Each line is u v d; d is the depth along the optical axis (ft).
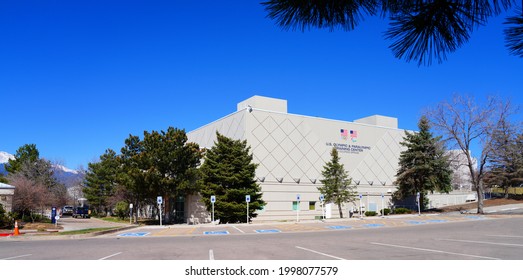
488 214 142.82
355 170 161.48
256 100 144.15
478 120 143.95
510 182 202.69
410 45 10.16
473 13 9.05
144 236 77.05
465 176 218.59
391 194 171.73
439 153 157.89
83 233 80.48
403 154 165.48
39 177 185.88
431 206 201.77
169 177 130.21
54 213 125.80
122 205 190.29
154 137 128.77
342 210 154.10
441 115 163.22
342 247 50.03
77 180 280.10
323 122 155.02
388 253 42.86
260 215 134.31
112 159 214.48
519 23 8.50
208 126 164.45
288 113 146.00
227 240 64.75
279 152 141.79
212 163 125.29
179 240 65.87
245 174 121.90
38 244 60.85
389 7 10.23
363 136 166.40
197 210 145.38
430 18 9.85
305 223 112.78
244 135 135.85
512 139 156.15
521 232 69.97
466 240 56.34
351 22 10.69
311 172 148.46
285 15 10.50
